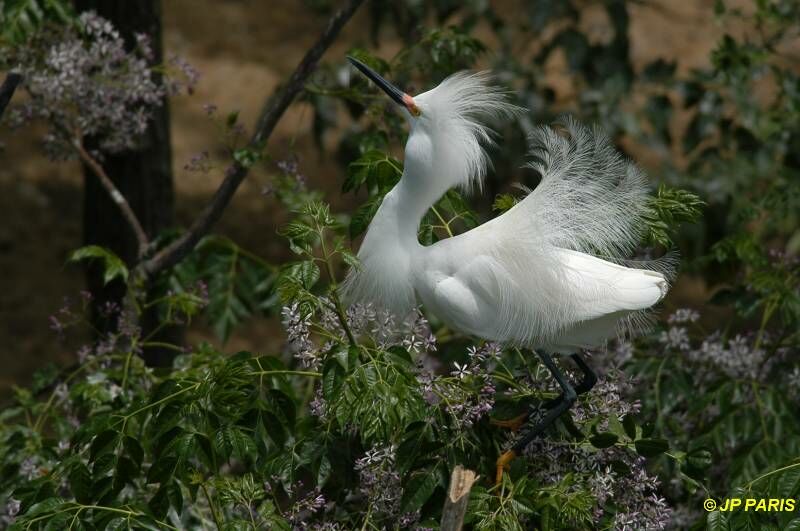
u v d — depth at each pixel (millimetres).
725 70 10555
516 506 5625
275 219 18188
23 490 6043
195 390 5910
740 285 8414
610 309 6188
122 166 9625
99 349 7844
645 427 6195
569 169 6488
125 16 9250
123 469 5871
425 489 5754
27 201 18266
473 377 6168
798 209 9875
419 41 8891
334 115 10070
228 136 8586
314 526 6039
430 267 6363
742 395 7719
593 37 17922
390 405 5395
